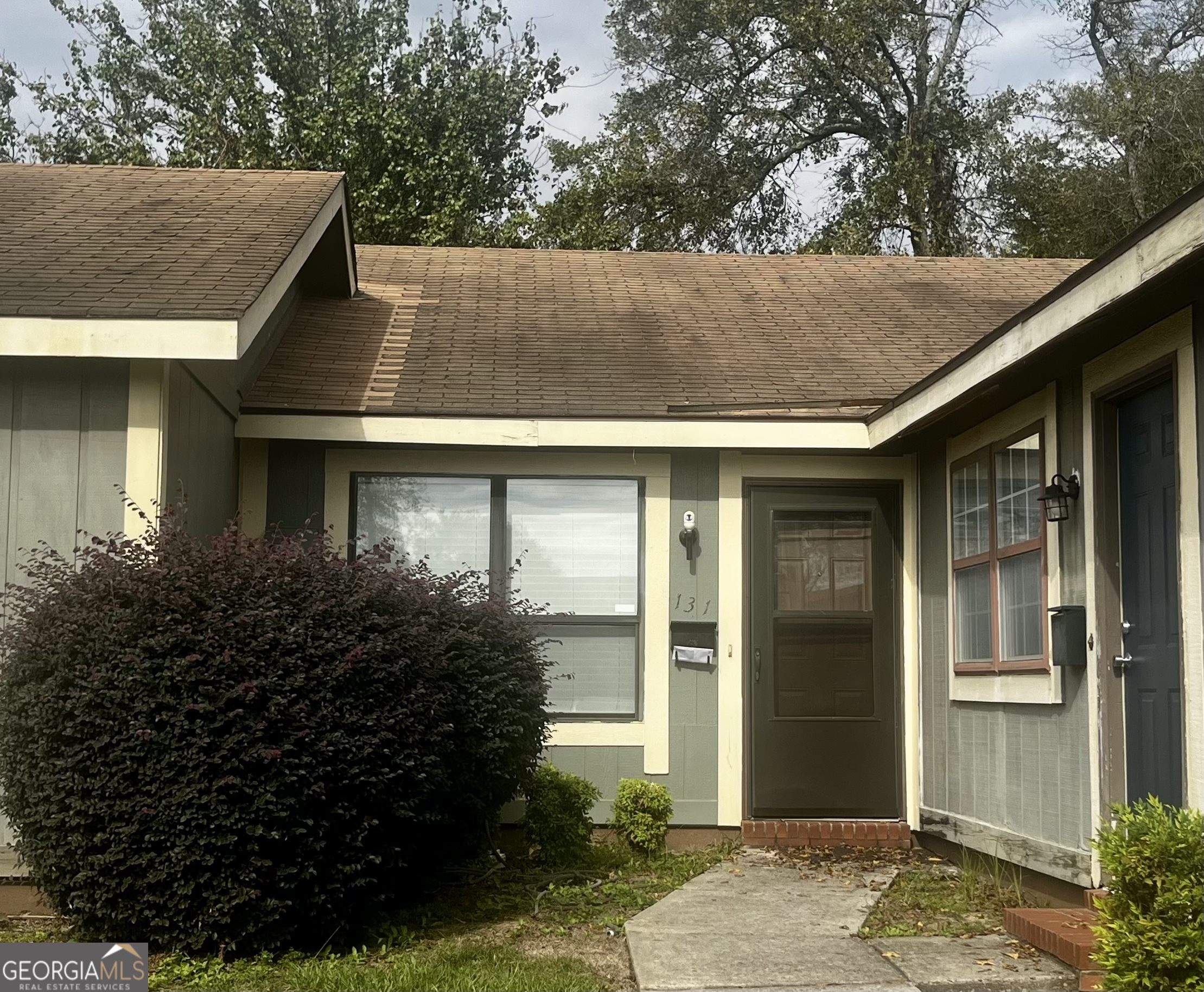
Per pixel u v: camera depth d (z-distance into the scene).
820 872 8.15
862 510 9.56
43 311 6.93
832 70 28.14
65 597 6.19
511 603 8.64
